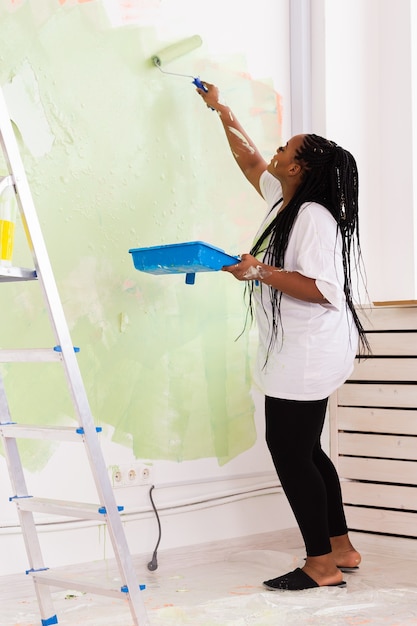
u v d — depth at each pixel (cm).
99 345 260
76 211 255
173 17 279
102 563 255
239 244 295
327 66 318
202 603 229
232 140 279
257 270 228
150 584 250
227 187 292
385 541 289
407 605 228
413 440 284
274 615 218
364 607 225
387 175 337
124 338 266
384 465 290
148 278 272
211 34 290
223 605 227
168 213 277
